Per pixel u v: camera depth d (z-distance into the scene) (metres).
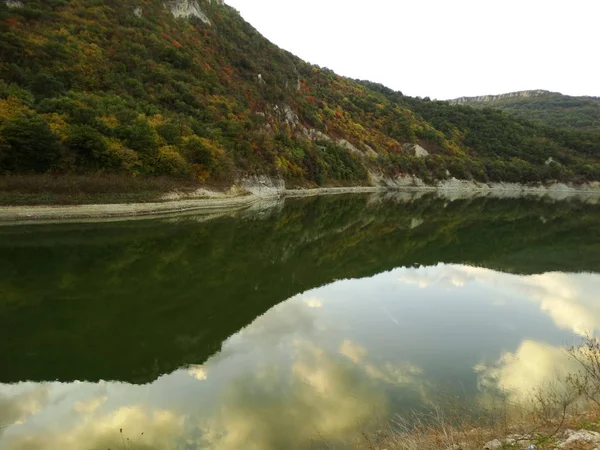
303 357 10.99
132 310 14.80
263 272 21.45
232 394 8.96
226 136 54.41
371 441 6.95
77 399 8.84
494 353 11.41
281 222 39.94
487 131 133.38
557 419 6.26
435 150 114.94
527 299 17.38
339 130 97.31
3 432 7.59
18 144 29.44
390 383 9.48
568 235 38.53
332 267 23.30
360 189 84.94
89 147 33.31
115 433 7.56
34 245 23.48
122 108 42.41
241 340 12.23
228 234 31.73
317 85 118.38
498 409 7.94
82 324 13.32
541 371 10.20
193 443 7.20
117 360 10.83
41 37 46.72
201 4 86.38
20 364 10.43
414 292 17.97
